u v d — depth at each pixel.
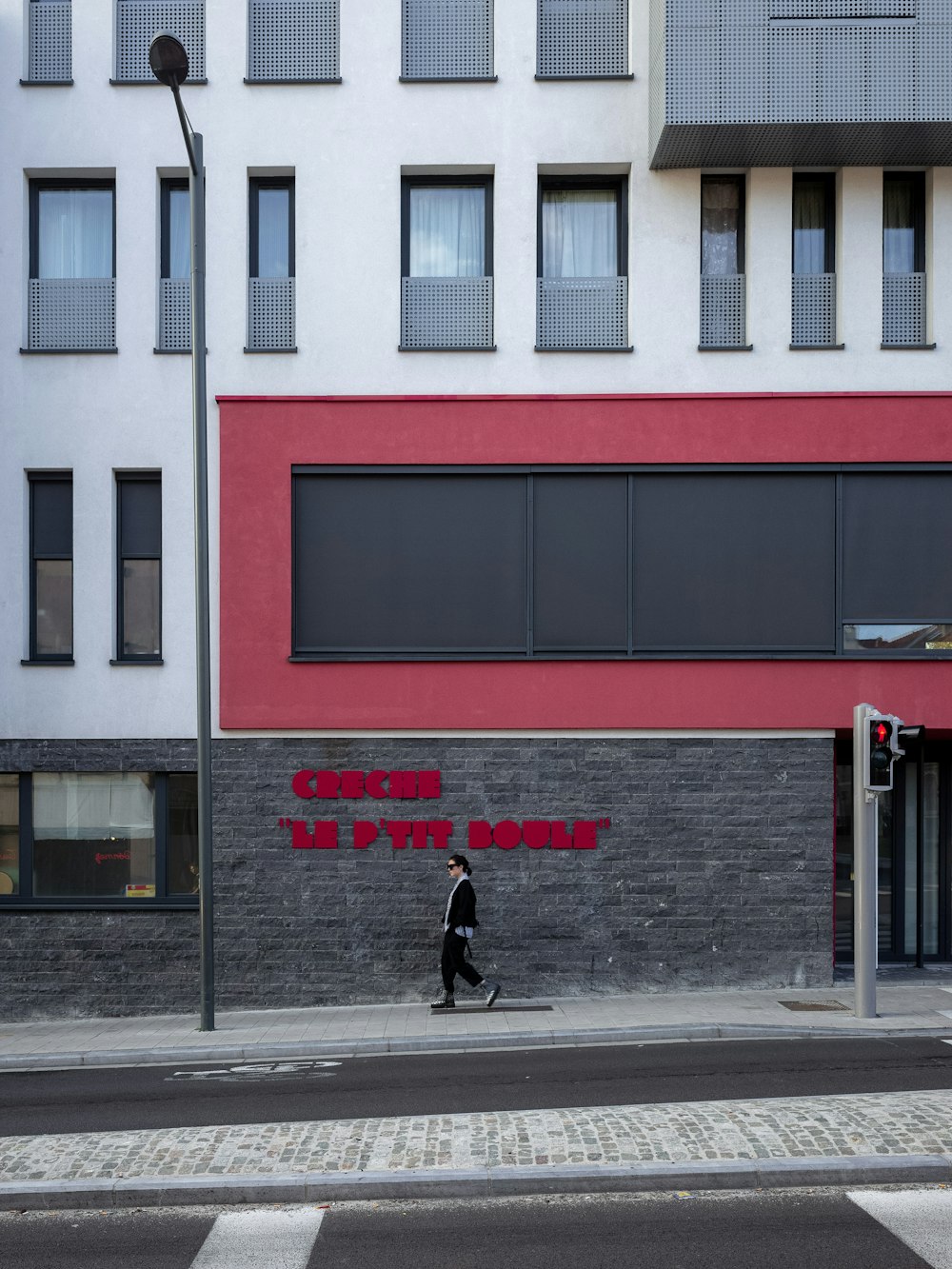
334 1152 7.14
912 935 14.69
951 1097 8.13
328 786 13.34
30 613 13.88
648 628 13.51
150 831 13.74
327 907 13.26
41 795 13.79
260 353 13.66
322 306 13.65
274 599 13.49
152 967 13.33
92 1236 6.21
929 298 13.65
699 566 13.54
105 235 14.23
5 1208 6.63
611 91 13.73
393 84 13.76
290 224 14.09
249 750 13.40
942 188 13.67
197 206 11.84
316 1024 12.03
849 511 13.58
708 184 14.00
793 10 12.71
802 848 13.30
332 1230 6.20
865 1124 7.42
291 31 13.92
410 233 14.07
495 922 13.23
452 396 13.52
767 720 13.39
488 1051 10.69
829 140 13.04
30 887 13.65
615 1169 6.68
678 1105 8.00
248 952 13.24
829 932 13.23
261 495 13.56
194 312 11.84
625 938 13.22
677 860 13.30
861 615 13.54
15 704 13.64
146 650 13.89
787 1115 7.68
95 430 13.74
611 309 13.87
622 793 13.34
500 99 13.76
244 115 13.79
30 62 14.09
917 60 12.68
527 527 13.55
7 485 13.73
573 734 13.39
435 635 13.54
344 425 13.59
